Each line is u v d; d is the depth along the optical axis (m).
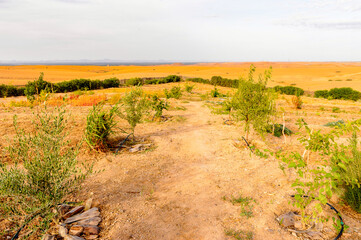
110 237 3.18
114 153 6.62
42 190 3.18
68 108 12.28
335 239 3.24
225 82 50.25
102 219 3.58
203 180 5.17
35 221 3.35
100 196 4.24
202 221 3.66
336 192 4.30
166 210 3.94
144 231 3.36
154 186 4.82
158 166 5.88
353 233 3.39
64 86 33.62
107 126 6.75
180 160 6.43
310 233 3.38
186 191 4.64
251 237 3.30
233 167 5.97
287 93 40.72
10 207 3.00
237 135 9.10
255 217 3.79
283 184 4.99
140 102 8.08
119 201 4.12
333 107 19.12
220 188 4.78
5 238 3.02
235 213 3.91
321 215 3.82
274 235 3.36
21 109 12.36
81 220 3.46
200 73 106.44
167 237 3.27
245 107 7.61
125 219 3.60
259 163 6.23
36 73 85.69
